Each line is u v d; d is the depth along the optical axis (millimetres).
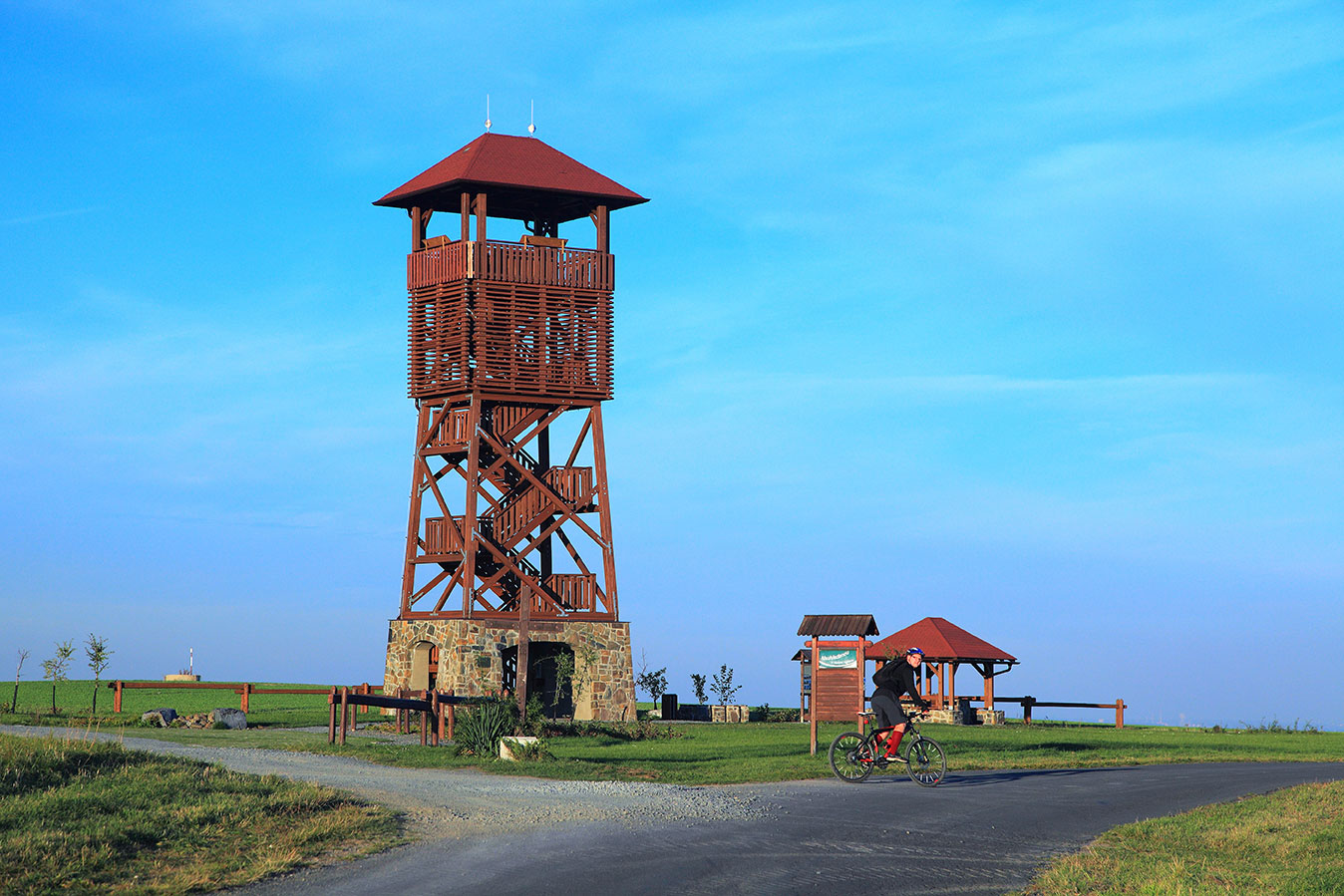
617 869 14500
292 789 18453
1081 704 55156
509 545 46969
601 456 47906
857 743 24391
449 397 47156
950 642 53938
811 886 14078
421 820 17312
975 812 19922
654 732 37875
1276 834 18750
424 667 46875
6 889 12719
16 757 18125
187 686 36438
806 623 55688
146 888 13078
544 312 47219
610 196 47312
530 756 26531
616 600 47312
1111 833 18281
